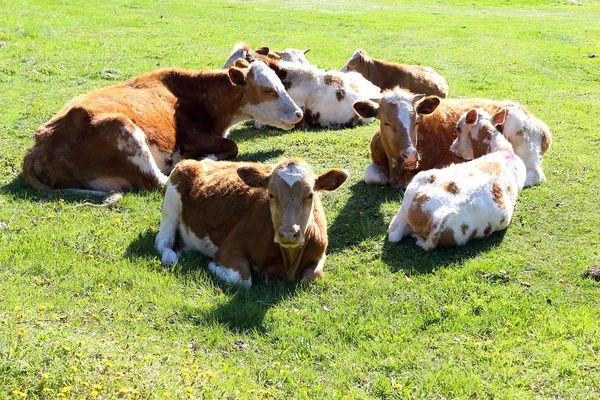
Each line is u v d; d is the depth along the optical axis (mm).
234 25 27656
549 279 7875
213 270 7914
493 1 46344
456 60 22422
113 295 7109
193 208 8398
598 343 6508
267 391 5727
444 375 6047
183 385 5633
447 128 10867
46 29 22750
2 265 7586
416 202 8484
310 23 29484
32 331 6078
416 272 7984
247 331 6719
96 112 10320
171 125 11383
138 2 32094
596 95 17672
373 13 35094
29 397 5281
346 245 8719
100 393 5383
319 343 6578
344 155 11992
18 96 14836
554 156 11961
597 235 8914
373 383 5988
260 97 12195
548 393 5863
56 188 10289
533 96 17344
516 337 6699
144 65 18594
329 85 14562
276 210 7227
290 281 7738
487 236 8812
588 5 46688
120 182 10336
